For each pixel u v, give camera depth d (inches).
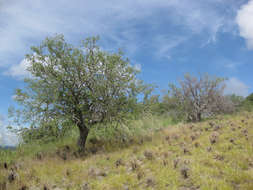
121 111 376.2
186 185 171.2
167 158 245.9
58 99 340.2
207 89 629.9
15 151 347.3
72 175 223.6
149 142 368.5
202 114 650.8
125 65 381.4
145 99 395.9
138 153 294.7
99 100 356.2
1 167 265.3
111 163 262.2
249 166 196.4
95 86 355.9
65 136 363.3
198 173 184.7
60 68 345.4
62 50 351.9
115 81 362.6
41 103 327.9
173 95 664.4
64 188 189.6
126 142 397.4
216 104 647.1
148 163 236.7
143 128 450.6
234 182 167.5
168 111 667.4
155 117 526.9
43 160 298.4
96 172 225.0
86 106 370.3
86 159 297.7
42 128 322.7
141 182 188.2
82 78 352.5
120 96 369.7
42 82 337.4
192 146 290.0
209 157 229.8
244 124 384.5
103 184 186.1
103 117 364.5
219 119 541.3
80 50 368.8
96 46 371.2
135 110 379.6
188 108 643.5
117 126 379.9
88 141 435.5
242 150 238.1
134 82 382.9
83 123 367.9
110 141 415.5
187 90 647.1
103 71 360.5
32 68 335.9
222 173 185.3
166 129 482.3
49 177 218.2
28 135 317.7
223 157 225.1
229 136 306.5
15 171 235.6
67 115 326.0
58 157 320.2
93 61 359.3
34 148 353.4
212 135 321.7
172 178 183.3
